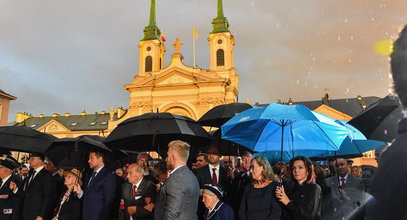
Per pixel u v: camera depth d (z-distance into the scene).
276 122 6.21
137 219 5.81
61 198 6.52
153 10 58.19
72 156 8.02
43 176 6.78
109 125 52.91
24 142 7.48
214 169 6.61
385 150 1.35
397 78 1.31
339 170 6.30
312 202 4.46
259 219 4.79
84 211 5.87
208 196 5.09
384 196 1.25
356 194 4.56
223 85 46.72
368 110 3.45
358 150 7.35
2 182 7.01
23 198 6.94
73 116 67.00
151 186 6.09
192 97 47.50
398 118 1.34
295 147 6.68
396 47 1.32
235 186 6.28
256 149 6.84
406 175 1.18
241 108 8.42
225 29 52.75
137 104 48.50
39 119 68.19
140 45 55.38
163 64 58.16
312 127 6.59
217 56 52.16
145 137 7.79
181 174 4.57
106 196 5.97
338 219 4.39
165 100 48.22
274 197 4.87
